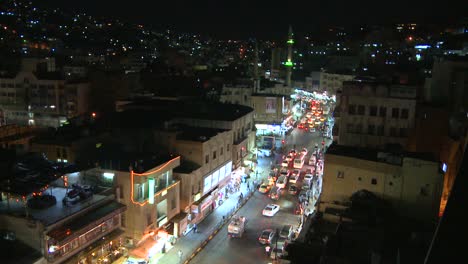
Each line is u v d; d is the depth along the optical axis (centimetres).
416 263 2700
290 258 2959
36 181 3822
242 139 7388
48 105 10431
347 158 3972
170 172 4994
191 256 4619
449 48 10738
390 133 5091
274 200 6381
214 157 5991
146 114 6806
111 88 11031
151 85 12962
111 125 6088
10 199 3797
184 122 6981
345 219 3469
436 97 5591
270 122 9938
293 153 8825
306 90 15950
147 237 4519
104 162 4744
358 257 2620
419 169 3719
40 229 3341
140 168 4506
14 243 3422
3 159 4522
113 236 4072
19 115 10512
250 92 10462
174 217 5125
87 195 4041
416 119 5059
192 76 14512
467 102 5044
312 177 7169
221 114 7500
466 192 995
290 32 16150
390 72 8869
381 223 3388
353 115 5212
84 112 10456
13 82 10531
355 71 14862
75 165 4403
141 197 4469
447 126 4981
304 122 12681
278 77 18375
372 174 3894
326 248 2755
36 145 5231
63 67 14175
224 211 5984
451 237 975
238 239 5059
